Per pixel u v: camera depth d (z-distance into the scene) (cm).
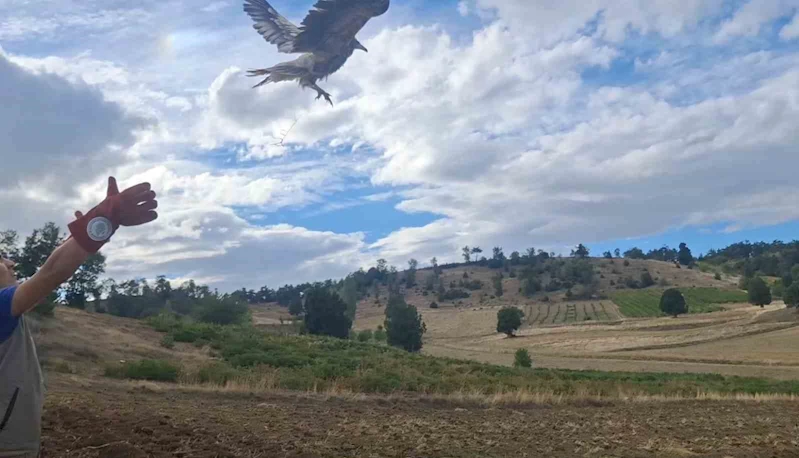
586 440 1355
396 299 7588
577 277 16862
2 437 337
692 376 4422
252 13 497
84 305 4838
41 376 362
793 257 17462
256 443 1020
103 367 2298
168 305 6800
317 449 1042
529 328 11156
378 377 2423
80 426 955
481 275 18650
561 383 3114
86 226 316
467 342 9612
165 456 860
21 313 332
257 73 483
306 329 6575
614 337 8775
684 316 10950
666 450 1245
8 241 3488
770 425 1741
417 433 1335
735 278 16950
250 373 2347
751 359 5994
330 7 484
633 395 2803
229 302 5775
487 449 1195
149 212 326
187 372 2284
